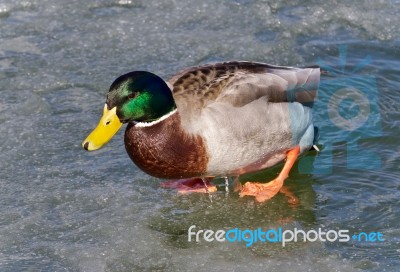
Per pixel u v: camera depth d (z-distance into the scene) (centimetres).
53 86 1270
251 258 917
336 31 1409
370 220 984
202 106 975
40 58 1343
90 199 1023
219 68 1022
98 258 918
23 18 1465
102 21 1453
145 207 1013
